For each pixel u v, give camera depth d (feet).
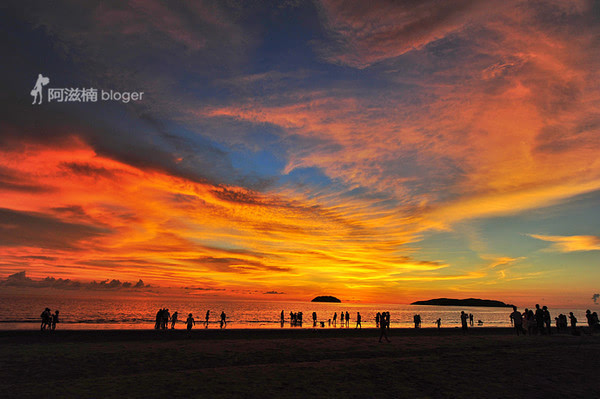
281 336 85.97
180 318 246.68
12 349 53.88
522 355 51.75
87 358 46.47
